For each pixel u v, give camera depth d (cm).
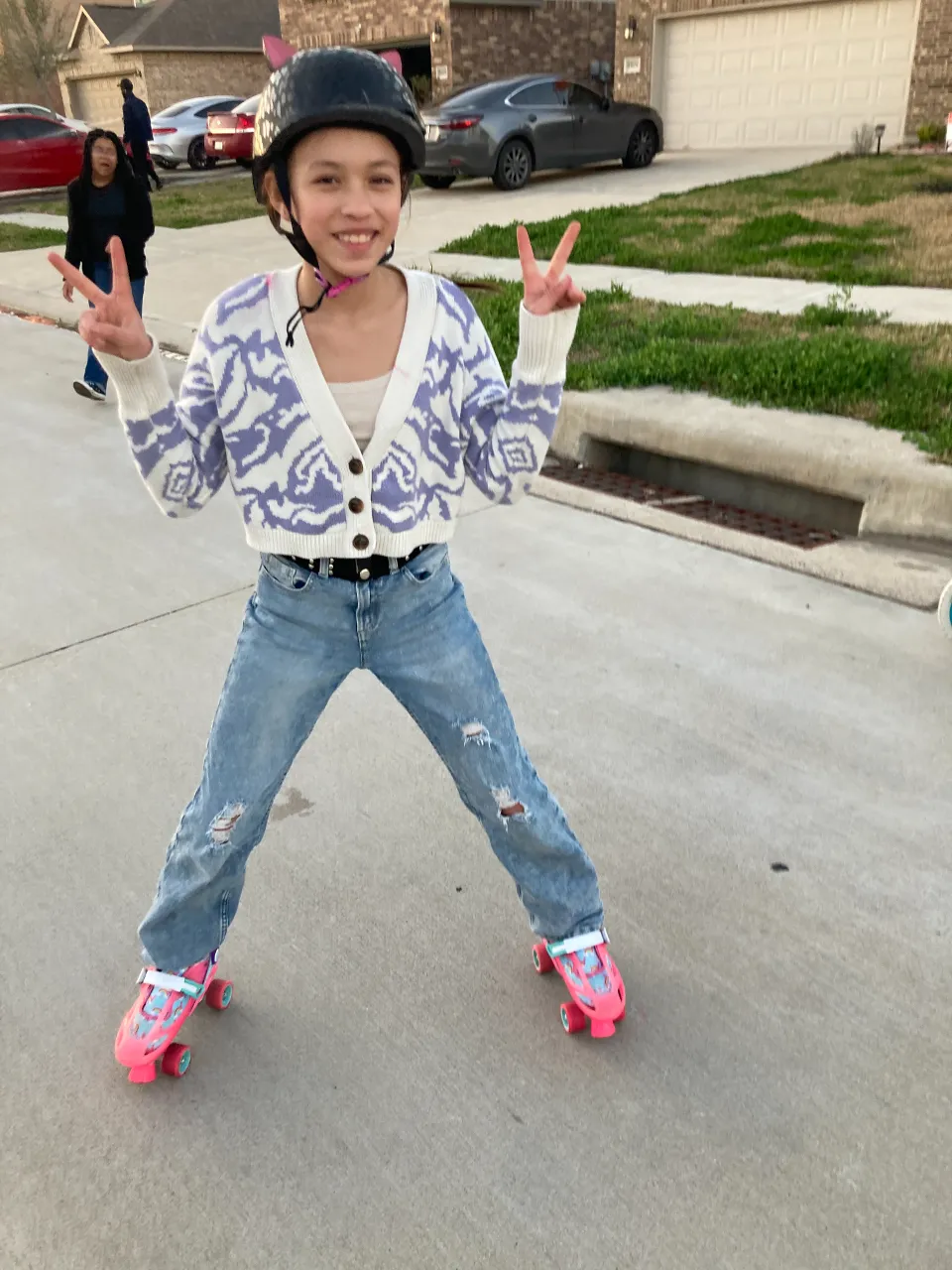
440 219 1191
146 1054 206
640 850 269
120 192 633
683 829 276
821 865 262
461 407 176
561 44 2088
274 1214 185
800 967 233
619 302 749
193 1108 205
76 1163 195
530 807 204
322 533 172
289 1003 229
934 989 226
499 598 399
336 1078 212
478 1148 196
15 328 874
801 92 1738
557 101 1448
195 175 2045
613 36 2162
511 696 336
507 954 241
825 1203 183
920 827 273
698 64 1830
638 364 580
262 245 1123
